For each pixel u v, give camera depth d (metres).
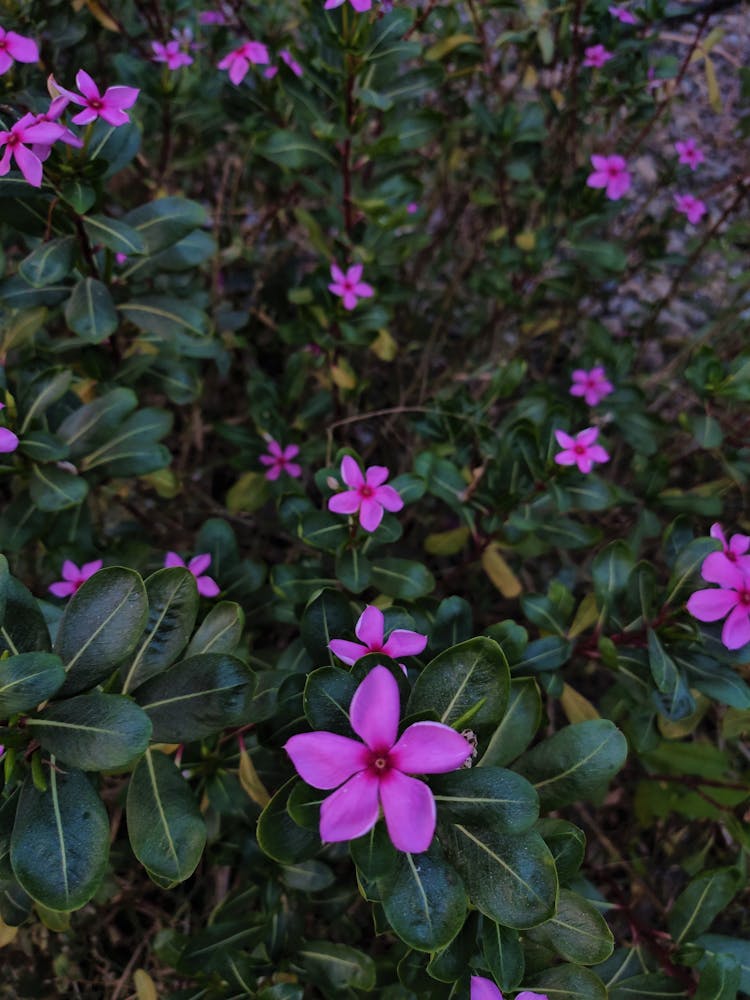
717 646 0.28
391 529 0.33
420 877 0.20
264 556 0.52
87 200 0.30
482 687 0.21
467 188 0.57
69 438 0.33
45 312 0.36
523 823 0.20
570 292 0.50
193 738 0.23
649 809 0.40
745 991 0.27
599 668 0.47
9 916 0.29
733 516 0.51
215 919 0.32
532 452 0.36
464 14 0.59
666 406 0.55
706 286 0.60
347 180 0.41
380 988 0.31
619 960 0.28
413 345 0.54
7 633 0.22
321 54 0.39
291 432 0.45
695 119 0.65
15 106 0.33
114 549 0.37
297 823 0.21
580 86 0.49
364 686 0.18
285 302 0.53
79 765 0.20
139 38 0.53
